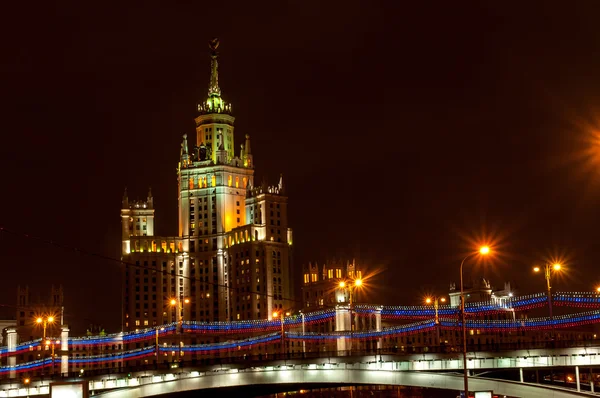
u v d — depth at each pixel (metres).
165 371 152.38
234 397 157.00
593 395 102.06
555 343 129.38
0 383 161.50
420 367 133.75
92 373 161.38
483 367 129.75
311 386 151.75
